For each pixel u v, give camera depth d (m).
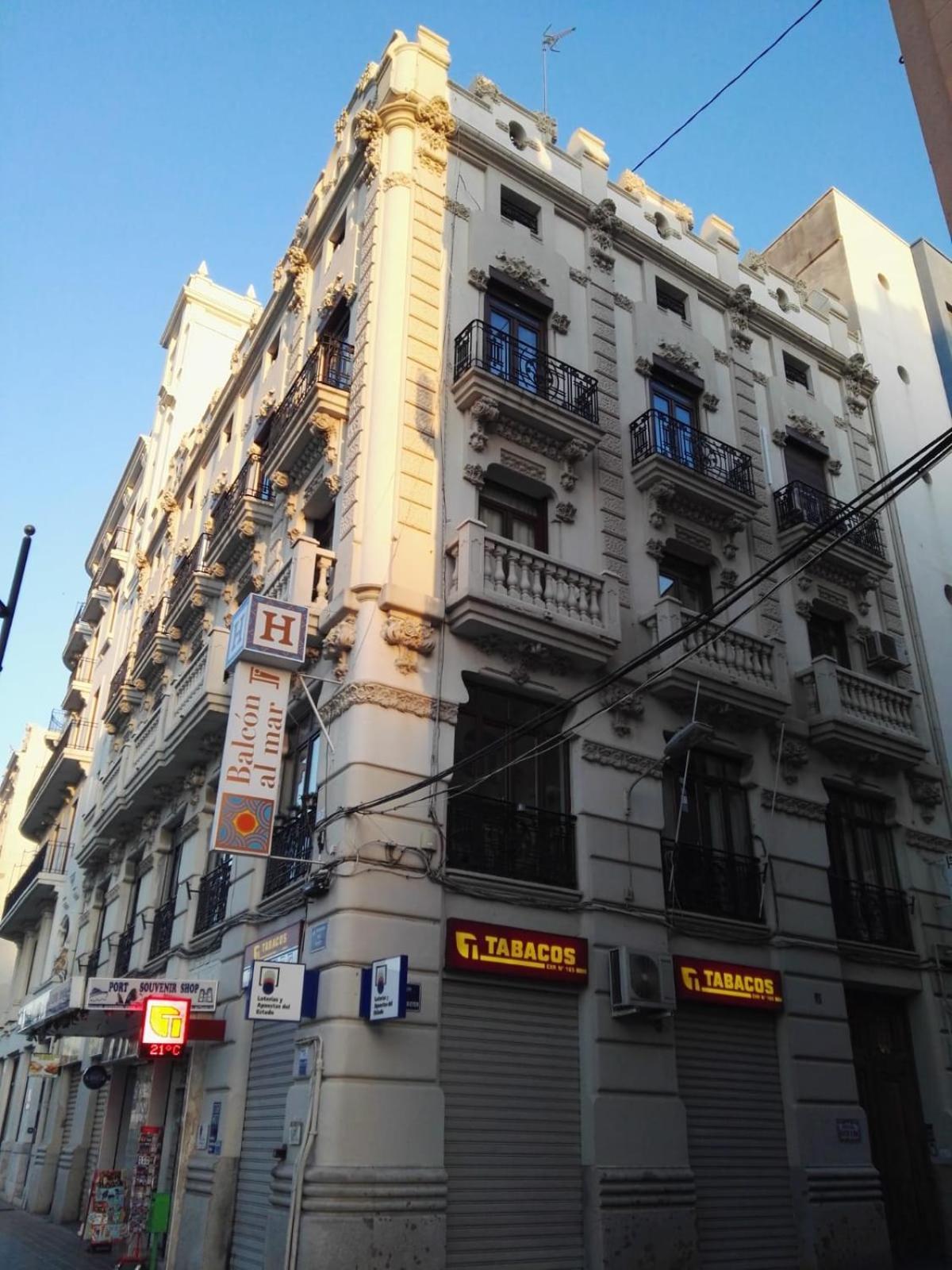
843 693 17.34
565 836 13.57
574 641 14.06
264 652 13.15
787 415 20.55
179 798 19.61
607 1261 11.45
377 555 13.59
